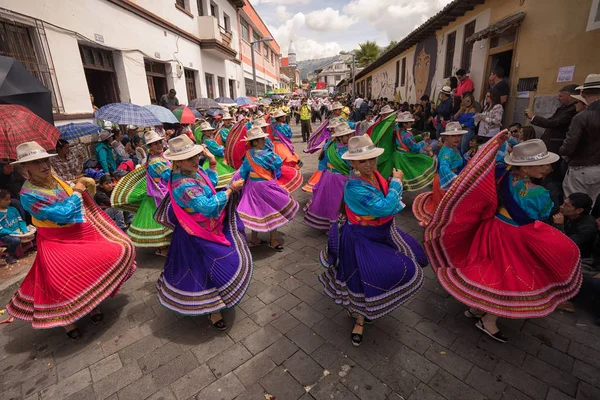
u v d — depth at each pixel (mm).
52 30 6488
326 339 2910
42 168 2701
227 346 2875
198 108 11500
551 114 5742
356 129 6223
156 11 10859
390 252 2682
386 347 2785
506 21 6477
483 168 2553
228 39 16875
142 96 9859
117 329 3146
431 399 2314
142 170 4359
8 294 3793
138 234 4414
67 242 2965
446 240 2973
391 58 17016
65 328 3039
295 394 2393
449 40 9867
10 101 4387
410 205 6145
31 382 2594
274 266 4168
